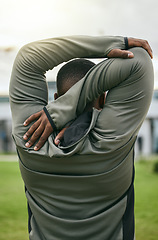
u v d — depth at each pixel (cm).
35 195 140
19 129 133
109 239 135
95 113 130
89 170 129
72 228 132
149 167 1259
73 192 132
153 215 645
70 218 135
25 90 136
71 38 131
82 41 130
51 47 132
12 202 748
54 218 133
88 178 129
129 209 141
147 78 126
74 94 126
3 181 979
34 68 135
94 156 127
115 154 129
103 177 129
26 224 600
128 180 138
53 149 124
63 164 130
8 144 1970
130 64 124
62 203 135
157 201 757
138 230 560
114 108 127
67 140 126
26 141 133
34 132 129
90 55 131
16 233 546
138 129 134
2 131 1956
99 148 126
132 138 131
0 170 1161
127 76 125
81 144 124
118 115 126
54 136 131
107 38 129
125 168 133
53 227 134
